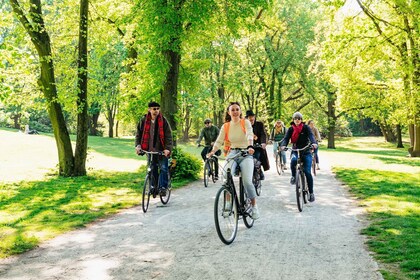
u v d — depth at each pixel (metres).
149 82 16.78
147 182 9.07
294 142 9.43
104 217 8.54
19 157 24.16
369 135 71.31
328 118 42.47
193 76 18.27
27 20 15.00
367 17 23.88
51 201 10.58
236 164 6.83
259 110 45.03
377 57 24.11
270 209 8.96
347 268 4.89
